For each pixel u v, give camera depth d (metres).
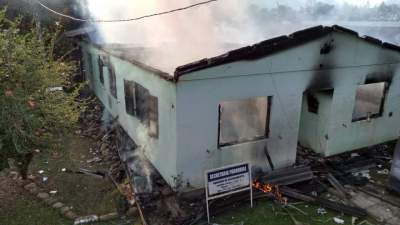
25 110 5.50
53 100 6.28
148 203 6.23
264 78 6.54
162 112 6.54
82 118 11.75
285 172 6.88
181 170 6.26
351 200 6.47
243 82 6.33
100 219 5.83
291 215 5.93
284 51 6.56
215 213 5.93
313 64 7.04
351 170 7.64
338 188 6.78
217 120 6.33
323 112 7.86
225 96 6.25
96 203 6.40
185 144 6.14
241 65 6.17
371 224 5.72
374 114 8.77
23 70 5.71
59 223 5.73
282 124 7.04
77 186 7.07
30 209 6.14
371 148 8.83
